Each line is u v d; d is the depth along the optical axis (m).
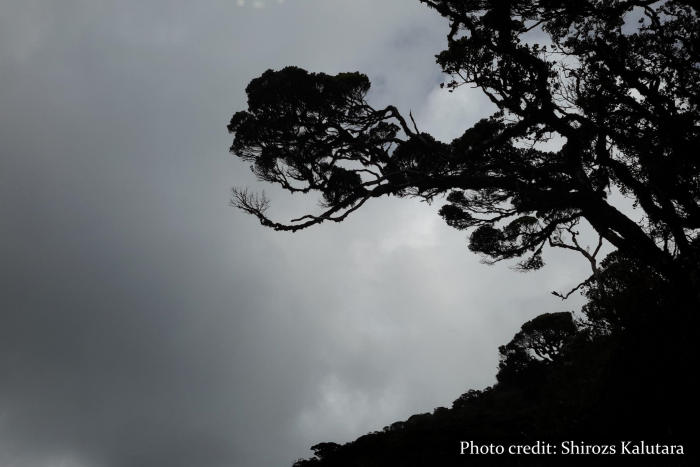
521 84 15.21
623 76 12.88
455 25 15.18
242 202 18.50
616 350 14.27
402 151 19.20
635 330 13.69
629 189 14.23
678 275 12.66
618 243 15.14
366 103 19.22
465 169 17.67
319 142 19.38
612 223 14.77
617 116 13.14
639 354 13.33
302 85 18.55
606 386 14.20
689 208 12.06
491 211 20.66
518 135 16.38
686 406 11.79
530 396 36.66
